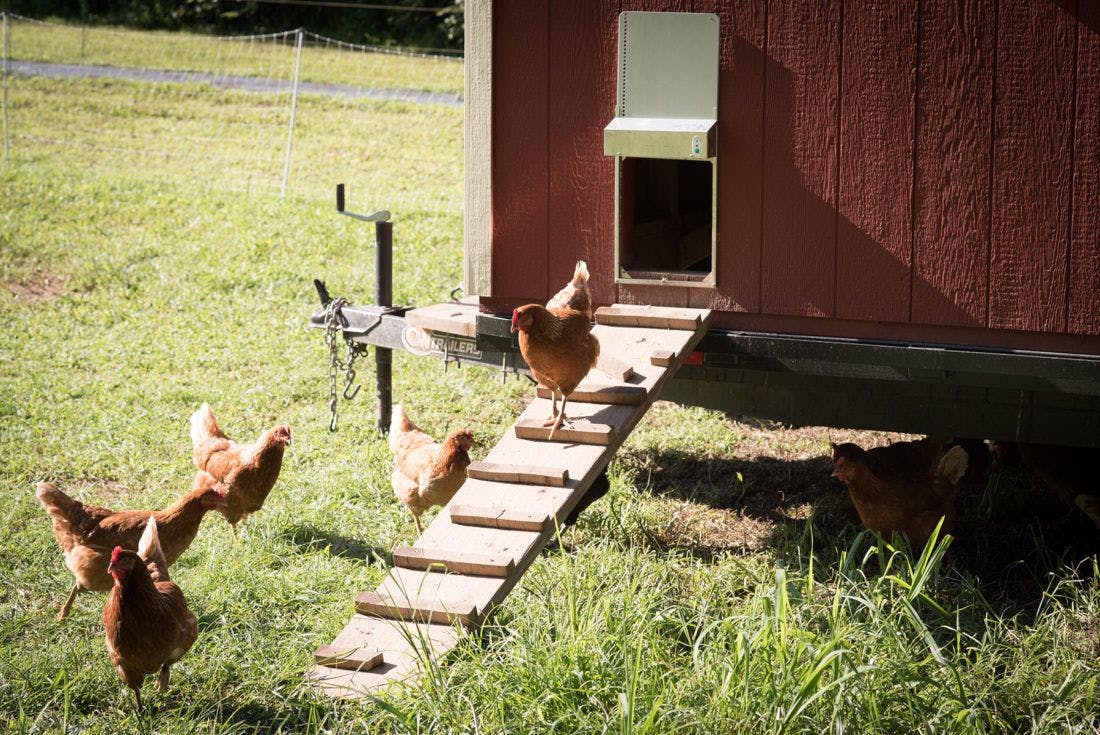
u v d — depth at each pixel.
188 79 17.73
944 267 6.39
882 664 5.74
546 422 6.35
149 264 10.02
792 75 6.42
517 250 6.80
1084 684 5.79
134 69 18.30
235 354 8.62
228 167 13.38
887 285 6.45
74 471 7.32
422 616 5.87
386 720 5.67
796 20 6.39
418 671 5.71
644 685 5.64
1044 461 6.88
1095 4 6.11
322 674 5.82
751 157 6.51
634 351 6.47
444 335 7.19
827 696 5.62
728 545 6.83
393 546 6.78
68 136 14.48
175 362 8.51
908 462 6.75
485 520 6.07
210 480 6.77
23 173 12.47
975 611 6.30
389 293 7.56
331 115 15.82
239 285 9.62
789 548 6.71
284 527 6.82
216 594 6.38
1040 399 6.44
